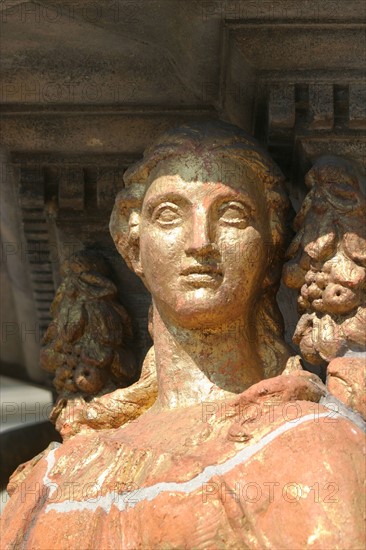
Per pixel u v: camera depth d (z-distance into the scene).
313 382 3.35
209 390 3.53
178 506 3.13
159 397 3.62
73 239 4.27
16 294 4.91
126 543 3.17
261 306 3.67
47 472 3.53
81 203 4.23
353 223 3.52
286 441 3.17
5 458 4.90
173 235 3.53
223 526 3.09
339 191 3.56
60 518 3.33
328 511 3.05
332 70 3.76
